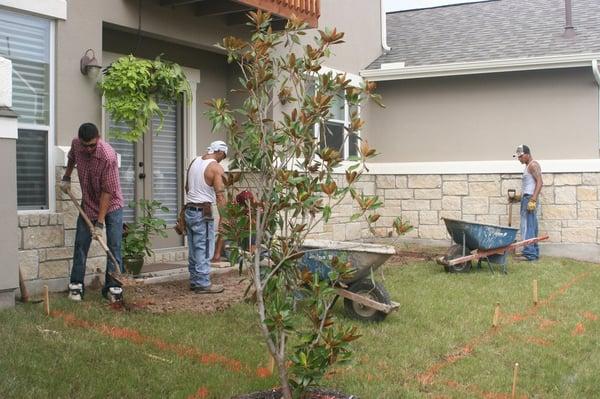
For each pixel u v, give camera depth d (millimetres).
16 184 6598
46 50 7613
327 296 4562
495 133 13039
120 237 7145
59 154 7539
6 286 6305
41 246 7277
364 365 5359
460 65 12844
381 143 14078
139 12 8766
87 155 6848
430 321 6836
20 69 7359
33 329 5652
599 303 8062
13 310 6238
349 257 6473
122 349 5305
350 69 13375
